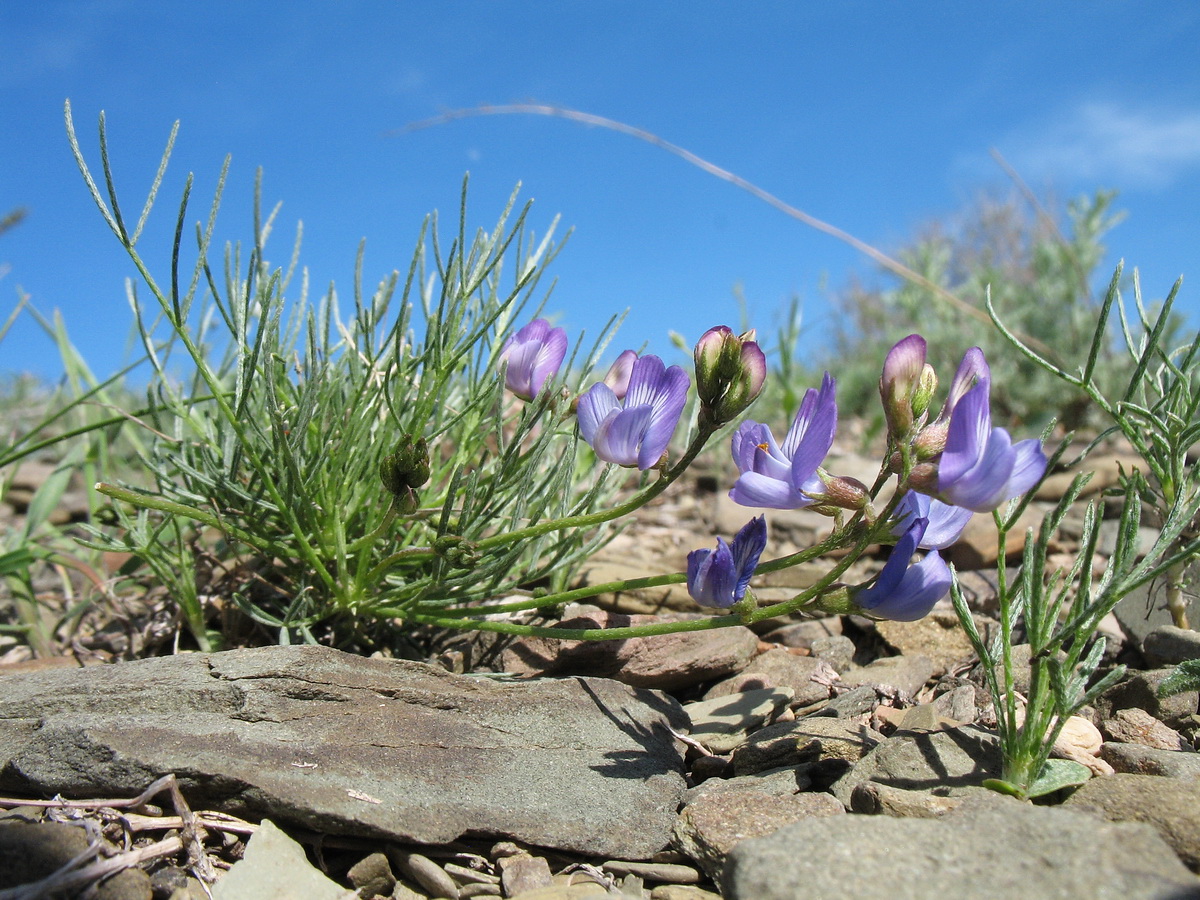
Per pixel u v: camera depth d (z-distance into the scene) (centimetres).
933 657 19
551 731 14
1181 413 17
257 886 11
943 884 10
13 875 11
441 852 13
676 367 13
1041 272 51
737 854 10
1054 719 14
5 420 41
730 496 13
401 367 17
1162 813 11
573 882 12
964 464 12
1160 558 17
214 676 14
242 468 18
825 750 14
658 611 21
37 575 25
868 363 59
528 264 18
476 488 17
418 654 19
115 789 12
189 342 15
